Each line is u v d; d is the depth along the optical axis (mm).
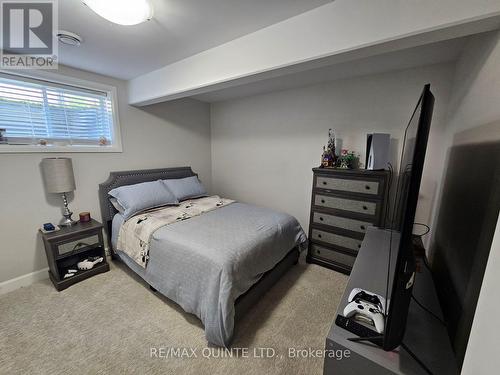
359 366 875
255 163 3498
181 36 1689
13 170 2002
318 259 2600
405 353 866
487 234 798
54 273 2053
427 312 1117
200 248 1624
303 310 1829
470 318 820
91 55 2014
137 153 2943
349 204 2330
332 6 1283
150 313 1766
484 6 914
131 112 2830
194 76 2043
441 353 877
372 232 1985
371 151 2227
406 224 741
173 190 2895
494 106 939
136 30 1604
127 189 2490
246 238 1822
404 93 2260
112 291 2031
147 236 1953
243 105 3484
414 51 1813
